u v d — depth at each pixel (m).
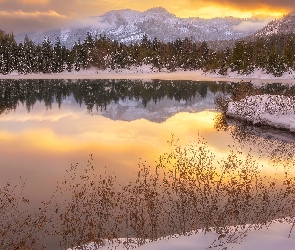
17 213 11.03
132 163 17.03
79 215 10.18
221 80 88.12
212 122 29.50
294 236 7.14
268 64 97.00
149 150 19.72
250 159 16.61
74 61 115.25
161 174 13.77
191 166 12.72
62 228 9.67
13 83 78.88
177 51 131.38
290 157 17.27
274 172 14.09
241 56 102.81
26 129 27.70
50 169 16.69
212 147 19.94
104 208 10.40
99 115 35.31
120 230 9.15
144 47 131.50
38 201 12.25
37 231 9.60
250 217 8.90
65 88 68.00
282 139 22.00
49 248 8.58
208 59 126.25
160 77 100.25
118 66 118.88
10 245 8.68
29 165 17.48
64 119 32.81
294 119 24.75
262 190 11.13
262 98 31.08
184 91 60.94
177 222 9.16
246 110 29.23
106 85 74.94
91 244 8.19
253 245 6.62
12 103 45.47
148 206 9.00
